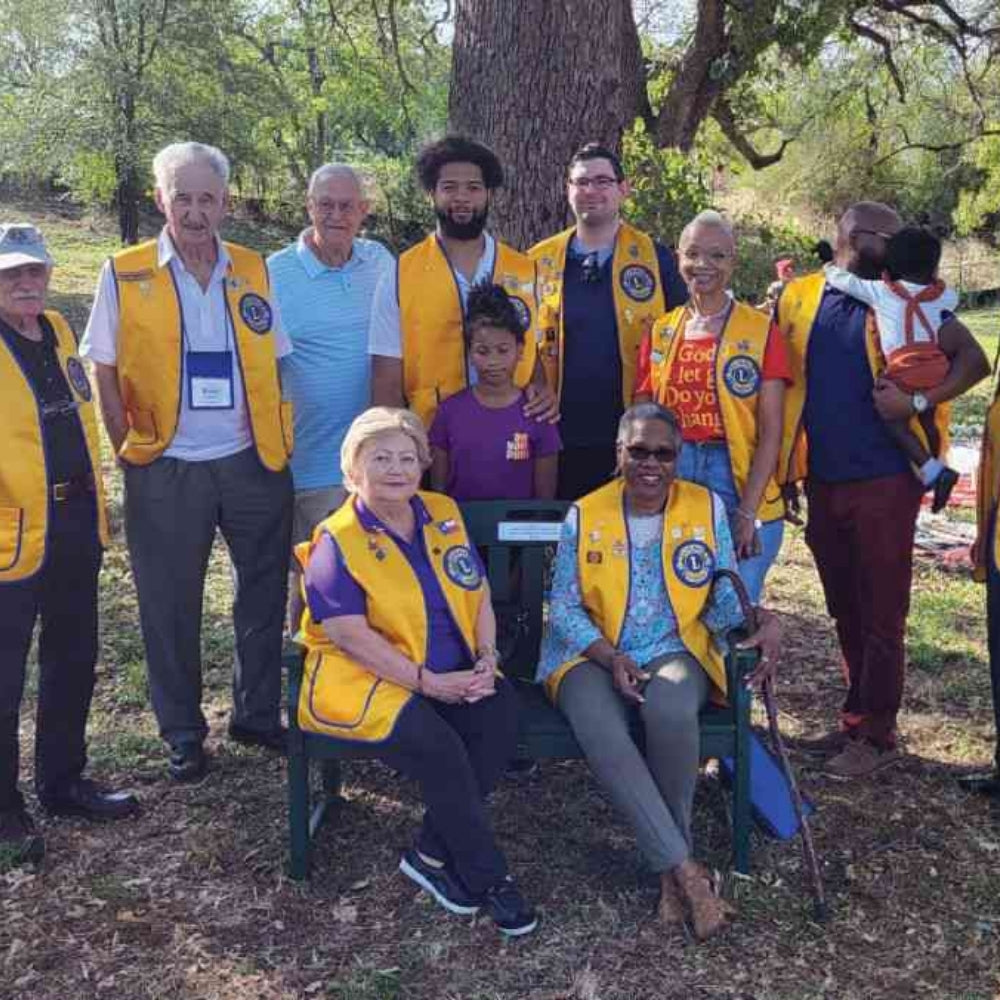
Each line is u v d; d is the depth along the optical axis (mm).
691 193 8547
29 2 25484
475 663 3648
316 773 4426
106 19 25734
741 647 3652
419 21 13641
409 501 3713
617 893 3715
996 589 4184
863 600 4410
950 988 3307
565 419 4594
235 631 4570
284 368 4566
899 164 24281
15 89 26969
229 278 4188
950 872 3850
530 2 7191
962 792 4355
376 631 3578
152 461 4199
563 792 4336
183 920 3572
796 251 10266
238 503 4312
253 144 27844
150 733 4816
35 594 3756
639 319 4516
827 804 4254
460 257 4336
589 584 3832
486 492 4207
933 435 4297
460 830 3490
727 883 3715
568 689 3732
